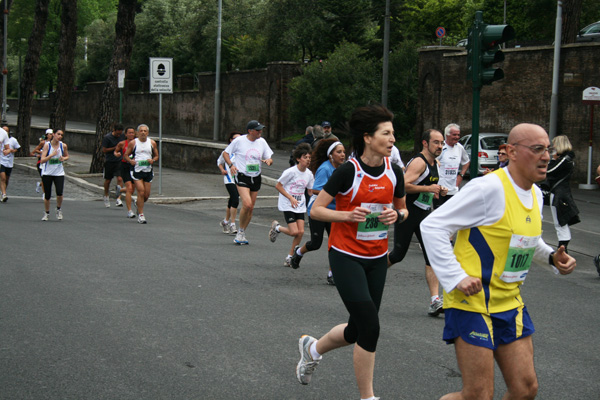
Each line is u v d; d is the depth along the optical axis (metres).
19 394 4.56
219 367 5.19
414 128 34.69
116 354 5.44
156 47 58.06
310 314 6.82
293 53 44.53
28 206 16.72
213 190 19.88
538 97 25.98
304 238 12.43
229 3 51.03
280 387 4.79
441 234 3.53
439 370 5.21
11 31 65.19
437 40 40.84
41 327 6.16
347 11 39.59
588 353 5.77
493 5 37.78
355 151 4.57
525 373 3.53
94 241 11.26
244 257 10.17
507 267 3.52
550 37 32.41
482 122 28.50
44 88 71.81
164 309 6.91
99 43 63.00
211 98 47.81
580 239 12.50
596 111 23.41
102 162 24.05
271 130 41.78
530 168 3.48
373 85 34.66
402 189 4.69
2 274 8.41
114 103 23.95
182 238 11.95
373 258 4.48
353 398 4.61
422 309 7.18
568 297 7.95
